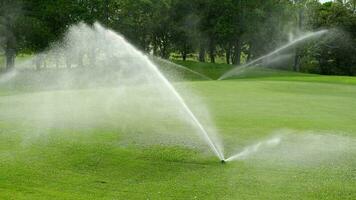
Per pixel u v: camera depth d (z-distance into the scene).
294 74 55.69
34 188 9.30
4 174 10.09
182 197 8.76
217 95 23.41
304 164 10.58
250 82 34.19
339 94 25.56
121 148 11.88
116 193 9.02
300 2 71.12
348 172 10.02
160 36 66.94
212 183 9.48
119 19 59.81
